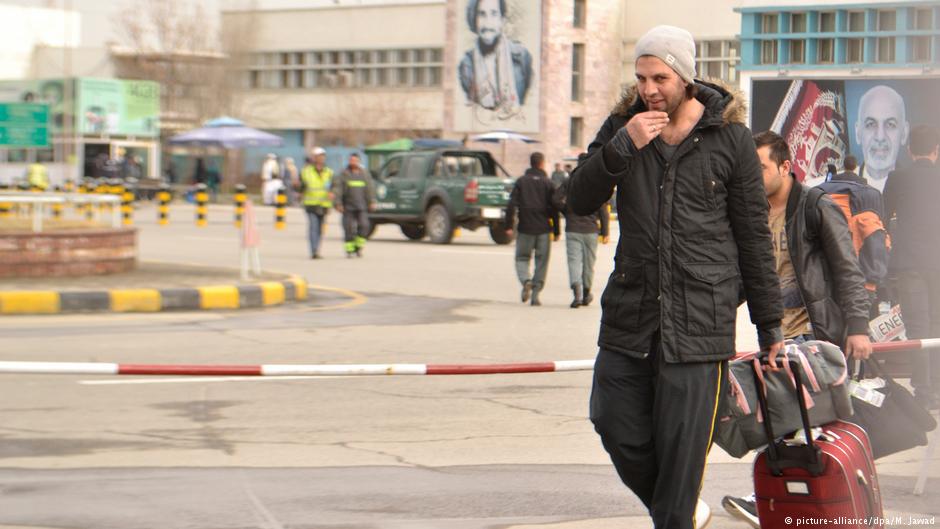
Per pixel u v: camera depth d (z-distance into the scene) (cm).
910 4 1897
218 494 884
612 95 7331
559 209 2156
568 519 823
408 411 1195
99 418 1148
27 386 1305
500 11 6925
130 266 2369
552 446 1047
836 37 1972
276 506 852
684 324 584
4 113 2473
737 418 635
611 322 602
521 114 6912
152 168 7656
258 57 9519
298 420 1148
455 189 3778
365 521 817
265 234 4244
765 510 649
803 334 756
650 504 627
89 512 834
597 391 613
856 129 1861
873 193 905
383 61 9100
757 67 1925
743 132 595
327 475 942
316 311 2053
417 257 3244
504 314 2038
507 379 1379
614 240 4253
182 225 4766
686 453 588
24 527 796
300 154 9369
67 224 2422
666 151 592
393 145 5834
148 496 877
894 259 1145
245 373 736
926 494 880
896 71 1839
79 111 7206
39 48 2658
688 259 586
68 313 1948
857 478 639
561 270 2969
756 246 598
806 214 743
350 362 1491
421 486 909
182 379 1361
